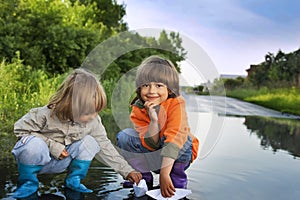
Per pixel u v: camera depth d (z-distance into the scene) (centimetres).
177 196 199
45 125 203
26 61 725
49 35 775
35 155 193
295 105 918
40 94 530
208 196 204
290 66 1225
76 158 206
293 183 238
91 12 1145
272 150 357
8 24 729
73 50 772
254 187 225
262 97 1116
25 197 186
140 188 198
